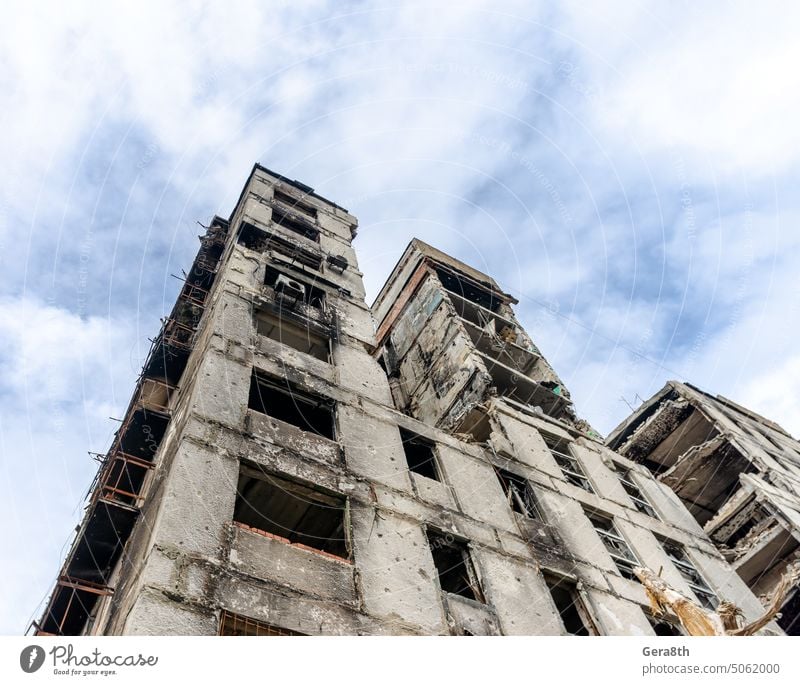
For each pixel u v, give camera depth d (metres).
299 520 15.27
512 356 29.75
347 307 23.22
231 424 14.88
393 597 13.06
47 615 14.46
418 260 35.12
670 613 17.38
